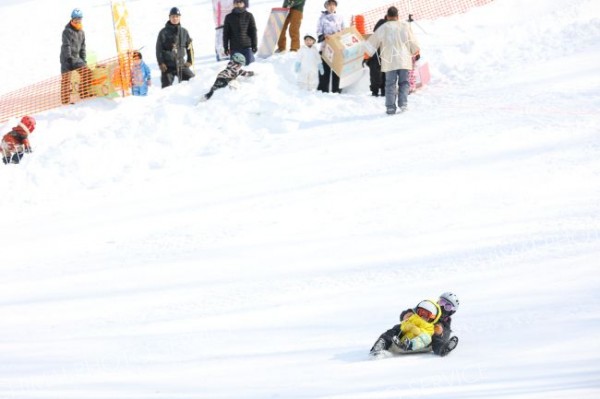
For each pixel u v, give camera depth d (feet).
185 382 65.21
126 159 148.15
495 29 190.08
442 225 101.30
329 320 77.36
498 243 92.48
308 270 92.79
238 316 81.66
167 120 156.04
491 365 61.41
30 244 117.80
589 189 107.34
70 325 86.07
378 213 108.37
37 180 144.46
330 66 163.84
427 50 179.63
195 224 115.14
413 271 87.92
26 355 77.82
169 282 95.61
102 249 111.75
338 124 150.82
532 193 108.17
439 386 57.88
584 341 63.41
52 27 257.96
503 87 153.79
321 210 112.57
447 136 134.41
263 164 136.56
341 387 60.03
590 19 180.65
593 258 83.87
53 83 191.72
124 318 86.07
